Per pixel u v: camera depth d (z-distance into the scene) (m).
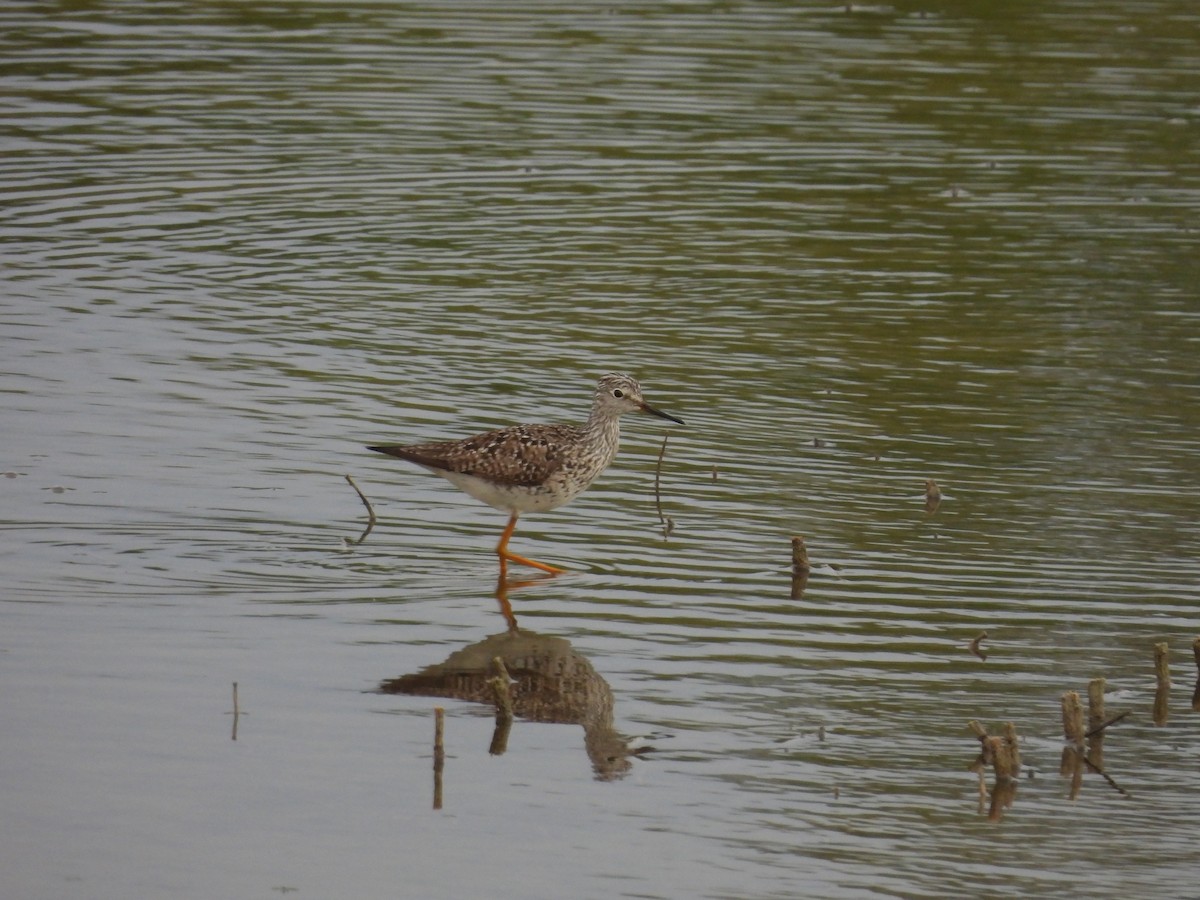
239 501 14.43
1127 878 9.27
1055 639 12.23
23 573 12.80
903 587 13.06
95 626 12.03
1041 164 25.72
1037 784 10.34
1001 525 14.25
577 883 9.12
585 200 24.12
